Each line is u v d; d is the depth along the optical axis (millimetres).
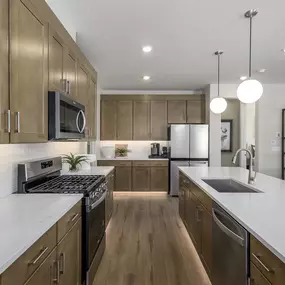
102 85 6293
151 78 5574
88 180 2721
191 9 2607
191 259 2939
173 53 3953
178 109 6535
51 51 2123
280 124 6078
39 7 1880
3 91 1417
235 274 1650
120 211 4867
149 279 2529
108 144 6848
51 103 2082
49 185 2447
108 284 2438
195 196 2980
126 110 6574
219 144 6051
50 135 2084
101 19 2824
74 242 1933
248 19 2834
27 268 1164
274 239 1229
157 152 6637
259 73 5105
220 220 1932
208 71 4984
